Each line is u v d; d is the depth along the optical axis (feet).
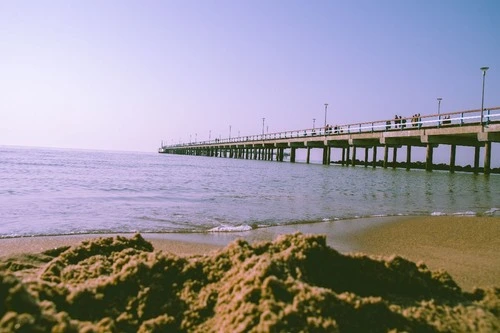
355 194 49.55
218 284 9.86
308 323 7.70
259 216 30.32
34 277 11.28
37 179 61.82
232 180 71.41
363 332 8.26
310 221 28.50
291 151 186.09
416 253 19.45
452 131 88.79
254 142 206.18
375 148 136.05
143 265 10.33
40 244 19.65
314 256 10.91
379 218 30.35
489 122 80.48
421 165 148.77
